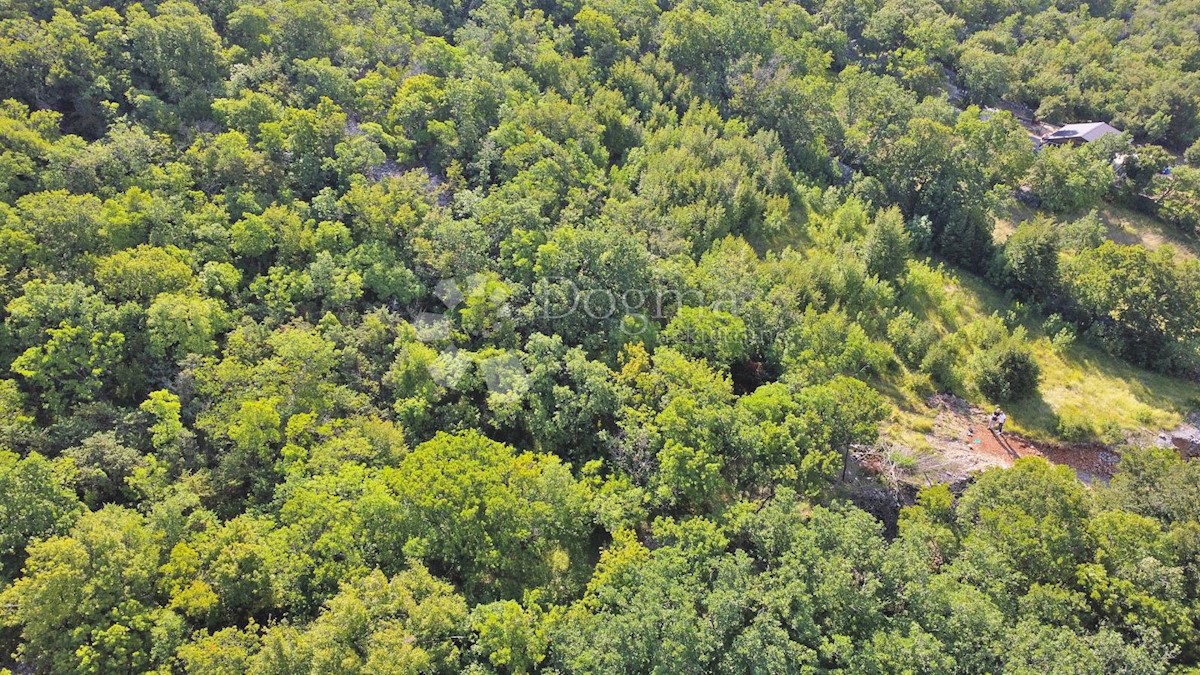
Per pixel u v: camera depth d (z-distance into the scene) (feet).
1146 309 254.68
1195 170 338.34
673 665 138.00
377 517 162.91
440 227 234.17
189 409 191.31
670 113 331.36
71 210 205.98
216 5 305.32
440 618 143.43
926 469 209.56
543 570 174.19
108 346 189.37
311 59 293.23
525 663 143.54
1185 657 148.25
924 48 425.69
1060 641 139.74
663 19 379.14
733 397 199.62
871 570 155.22
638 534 181.98
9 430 169.48
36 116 236.02
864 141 342.44
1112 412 238.48
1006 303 285.84
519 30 343.26
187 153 244.42
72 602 138.72
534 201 248.93
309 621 150.82
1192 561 159.02
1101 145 349.82
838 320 237.25
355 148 257.96
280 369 194.70
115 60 268.00
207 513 167.73
